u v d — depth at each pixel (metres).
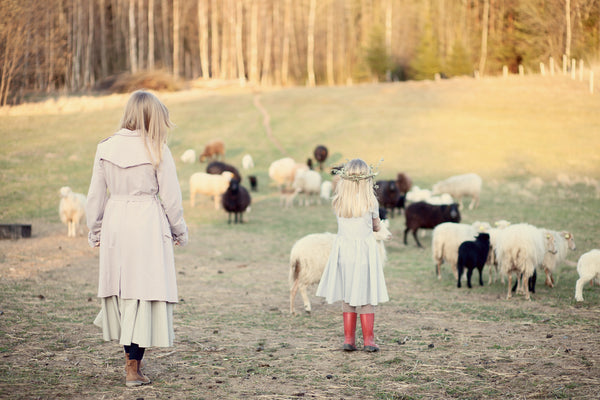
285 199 20.00
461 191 17.06
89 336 5.23
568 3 44.47
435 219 12.61
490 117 30.98
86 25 59.59
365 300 4.93
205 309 6.76
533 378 4.10
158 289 3.79
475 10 65.62
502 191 19.19
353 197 4.97
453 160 24.02
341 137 29.16
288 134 30.34
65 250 10.82
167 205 3.93
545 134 26.73
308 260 6.57
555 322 5.98
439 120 31.09
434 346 5.12
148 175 3.88
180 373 4.28
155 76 49.78
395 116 32.81
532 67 53.22
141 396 3.69
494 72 59.78
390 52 67.44
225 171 18.91
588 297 7.38
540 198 17.61
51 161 23.53
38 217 15.50
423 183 20.78
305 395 3.81
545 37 49.97
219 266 10.16
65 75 53.94
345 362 4.63
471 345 5.12
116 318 3.90
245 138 29.70
